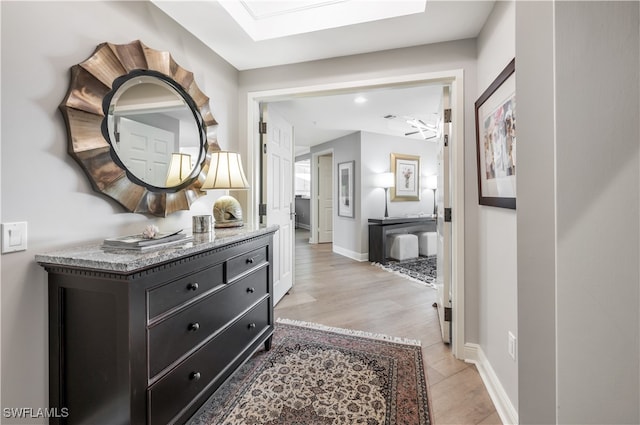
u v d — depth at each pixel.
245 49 2.20
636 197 0.50
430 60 2.08
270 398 1.58
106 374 1.08
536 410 0.63
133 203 1.52
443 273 2.23
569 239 0.53
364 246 5.29
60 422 1.14
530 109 0.64
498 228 1.60
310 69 2.39
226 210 2.04
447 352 2.08
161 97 1.71
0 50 1.03
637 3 0.49
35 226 1.13
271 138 2.90
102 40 1.40
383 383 1.72
